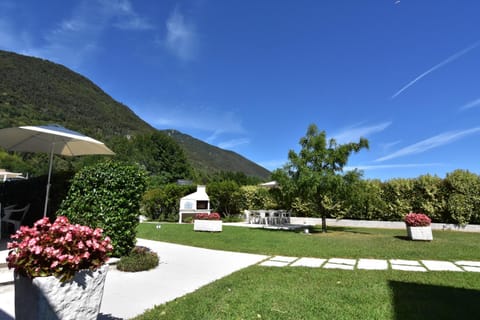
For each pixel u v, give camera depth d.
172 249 8.19
